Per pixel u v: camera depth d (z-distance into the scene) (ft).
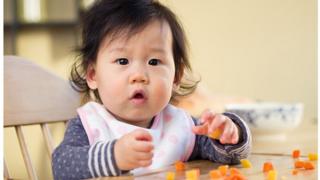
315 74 7.25
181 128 3.05
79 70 3.13
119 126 2.90
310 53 7.26
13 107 3.02
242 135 2.65
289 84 7.36
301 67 7.30
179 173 2.40
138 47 2.84
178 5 7.64
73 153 2.50
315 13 7.20
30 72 3.13
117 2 2.99
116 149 2.36
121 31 2.85
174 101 3.40
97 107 2.99
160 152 2.96
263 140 3.61
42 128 3.15
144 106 2.86
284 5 7.33
